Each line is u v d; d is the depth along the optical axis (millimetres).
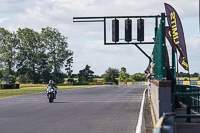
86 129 16312
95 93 62031
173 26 19000
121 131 15602
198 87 20594
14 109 28469
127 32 40000
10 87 107938
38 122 19234
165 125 9969
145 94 54375
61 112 25328
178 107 21797
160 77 14000
